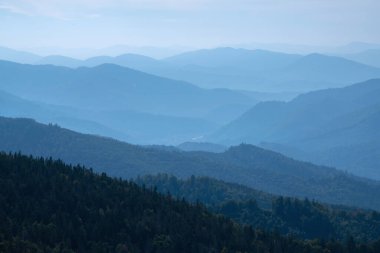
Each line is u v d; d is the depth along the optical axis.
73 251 141.88
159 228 161.62
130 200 173.12
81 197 166.00
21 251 133.12
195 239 164.00
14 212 150.00
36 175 170.88
